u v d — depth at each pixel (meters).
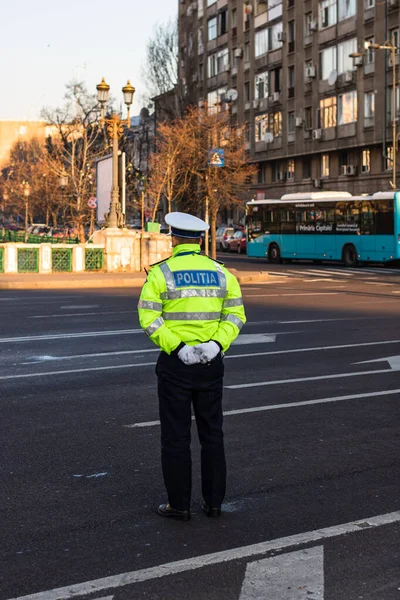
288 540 6.04
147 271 6.79
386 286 34.09
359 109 63.97
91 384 12.34
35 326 19.75
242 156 71.06
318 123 69.69
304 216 52.44
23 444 8.89
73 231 76.25
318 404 10.95
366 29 62.69
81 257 41.53
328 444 8.91
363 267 49.50
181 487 6.55
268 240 55.03
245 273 38.75
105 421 9.94
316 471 7.91
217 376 6.66
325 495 7.17
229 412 10.43
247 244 56.97
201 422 6.70
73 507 6.86
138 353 15.43
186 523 6.48
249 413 10.39
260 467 8.05
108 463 8.17
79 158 69.75
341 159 68.12
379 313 22.89
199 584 5.27
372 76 62.25
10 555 5.79
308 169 73.06
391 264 52.03
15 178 132.62
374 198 48.09
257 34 79.31
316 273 43.31
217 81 87.62
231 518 6.59
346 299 27.64
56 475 7.78
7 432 9.41
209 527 6.38
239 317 6.81
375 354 15.29
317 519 6.53
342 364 14.16
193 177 70.69
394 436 9.27
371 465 8.11
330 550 5.84
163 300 6.64
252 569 5.50
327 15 67.88
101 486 7.44
